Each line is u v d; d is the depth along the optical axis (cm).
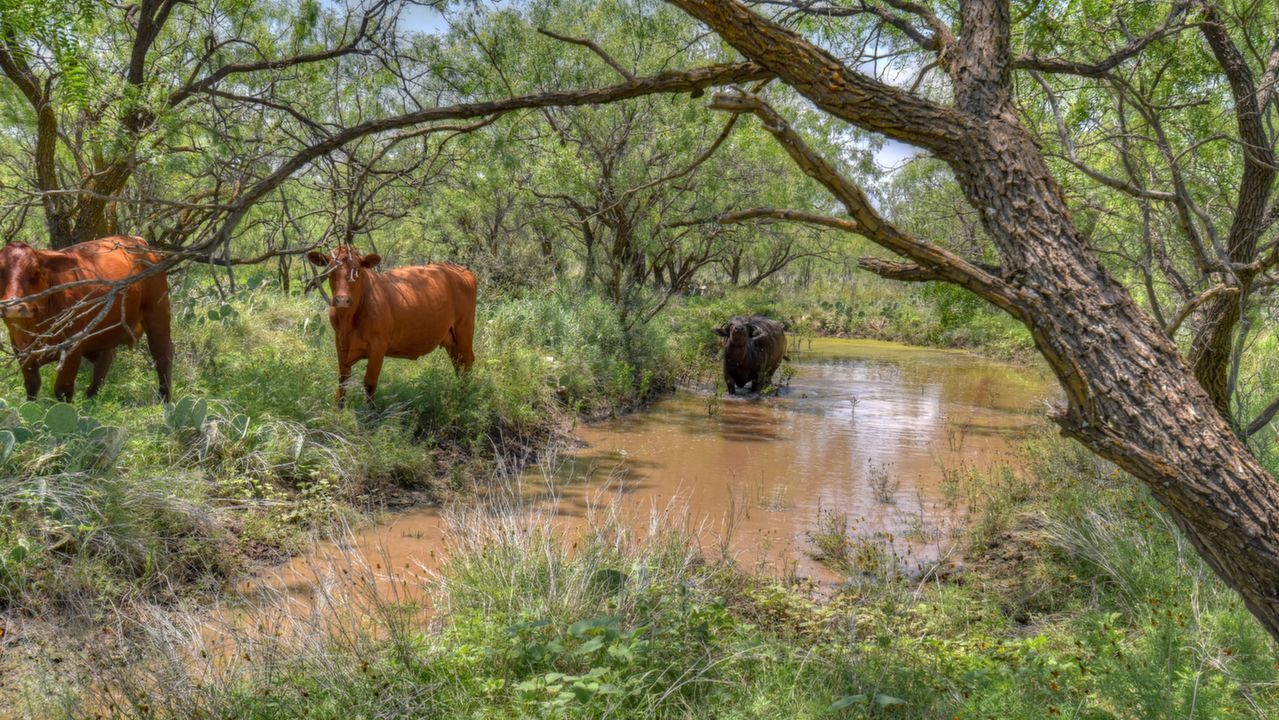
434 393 912
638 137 1321
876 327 2667
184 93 782
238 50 890
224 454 686
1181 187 414
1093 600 530
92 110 699
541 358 1142
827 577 604
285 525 634
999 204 247
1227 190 565
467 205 1354
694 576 539
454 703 368
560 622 425
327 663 388
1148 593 507
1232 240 509
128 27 865
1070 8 394
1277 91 493
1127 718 366
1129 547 565
